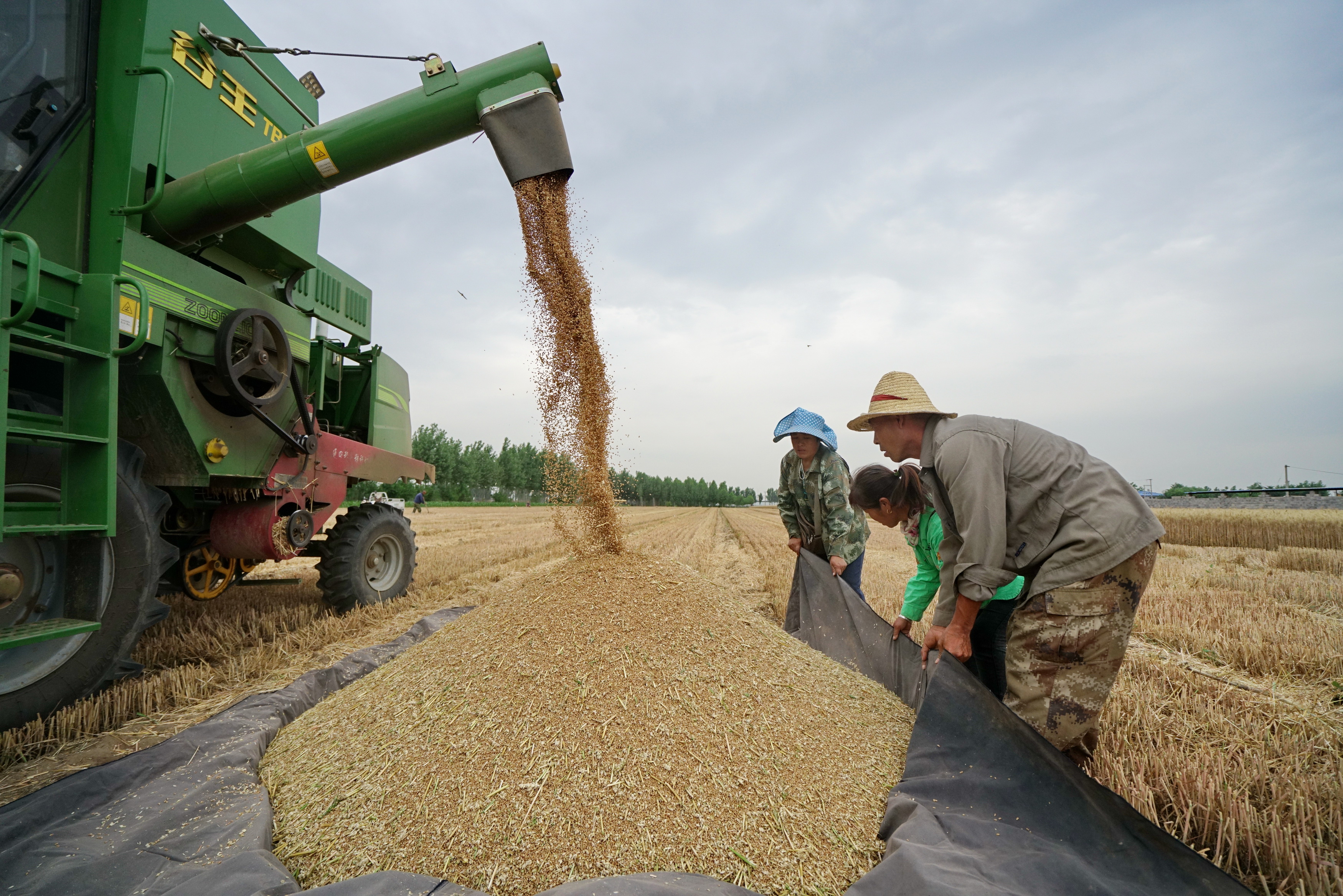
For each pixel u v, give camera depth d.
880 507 3.61
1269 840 2.22
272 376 4.79
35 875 1.92
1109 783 2.58
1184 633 5.25
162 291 3.88
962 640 2.62
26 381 3.34
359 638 5.36
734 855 2.06
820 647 4.27
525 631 3.12
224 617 5.71
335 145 3.96
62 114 3.41
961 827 2.05
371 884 1.80
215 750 2.81
